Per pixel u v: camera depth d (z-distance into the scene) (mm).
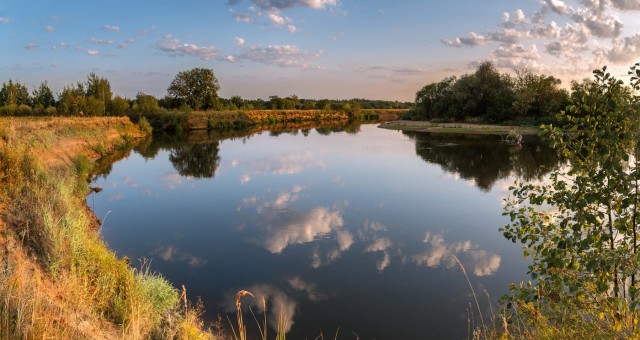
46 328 3547
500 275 8609
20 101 54281
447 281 8336
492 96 59750
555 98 52219
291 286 8188
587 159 4020
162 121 53875
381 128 59250
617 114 3770
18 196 8031
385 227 12172
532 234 4098
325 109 90062
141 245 10641
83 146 25875
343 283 8305
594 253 3479
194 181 19875
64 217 7887
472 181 19281
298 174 21641
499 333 4477
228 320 6801
